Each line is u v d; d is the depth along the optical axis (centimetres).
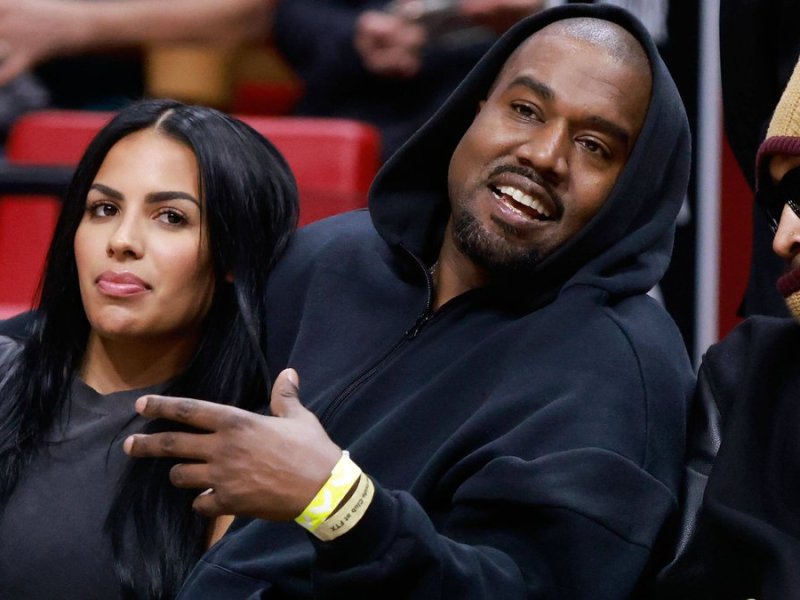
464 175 680
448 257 703
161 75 1276
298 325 709
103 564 657
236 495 518
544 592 574
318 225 750
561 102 662
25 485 677
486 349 650
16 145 1090
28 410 694
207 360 700
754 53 743
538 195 662
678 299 852
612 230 666
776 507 578
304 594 612
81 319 708
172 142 695
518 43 702
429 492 613
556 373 621
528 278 675
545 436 598
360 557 530
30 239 1072
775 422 598
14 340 733
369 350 684
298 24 1185
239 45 1280
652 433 611
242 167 705
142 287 680
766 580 555
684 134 686
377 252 725
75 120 1088
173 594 654
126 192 687
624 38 677
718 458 595
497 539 584
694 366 852
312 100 1180
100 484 672
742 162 764
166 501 663
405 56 1141
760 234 746
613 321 638
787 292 581
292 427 527
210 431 531
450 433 633
